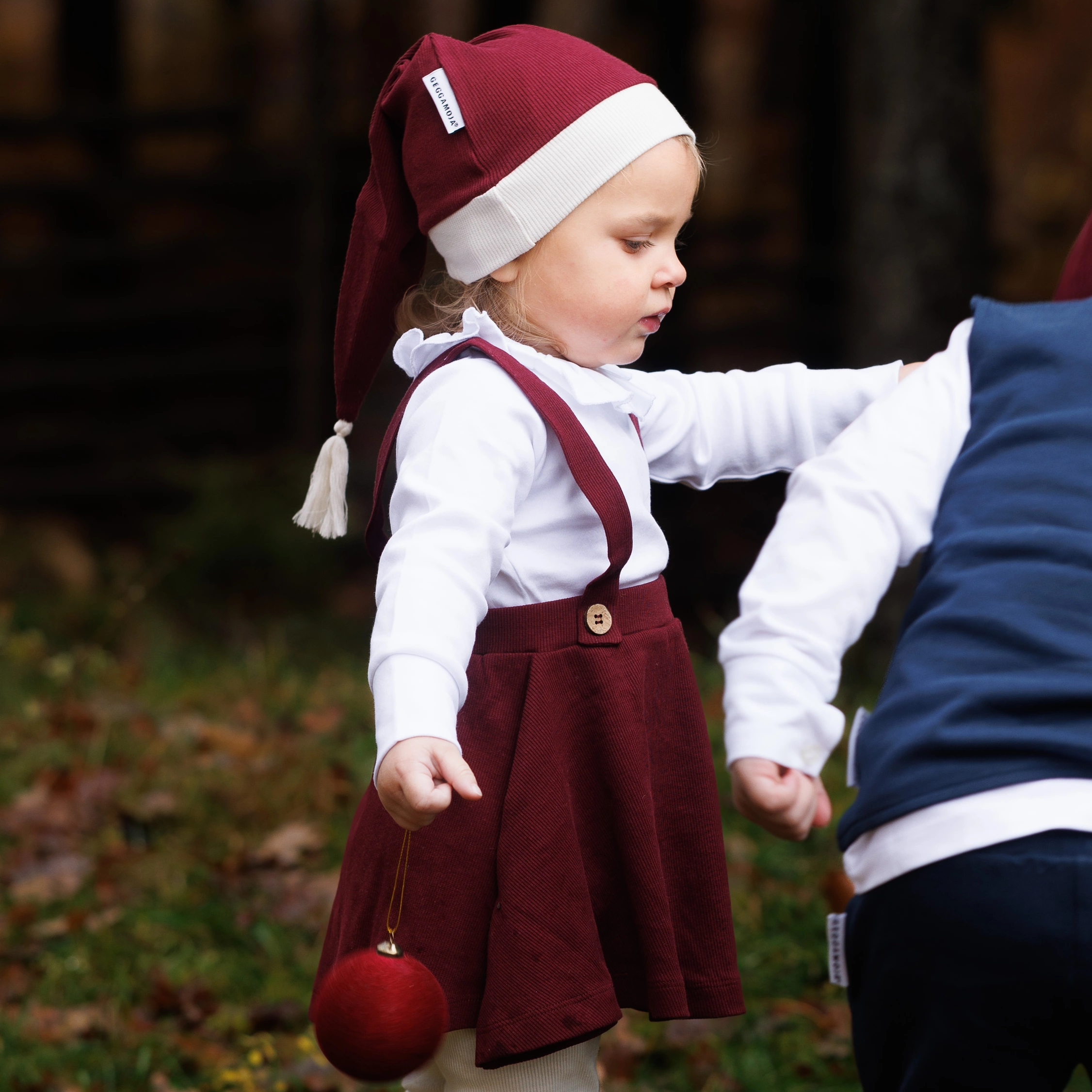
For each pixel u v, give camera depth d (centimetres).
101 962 486
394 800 227
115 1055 426
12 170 1770
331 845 578
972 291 872
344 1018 236
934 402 270
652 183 264
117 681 824
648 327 274
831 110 1409
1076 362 259
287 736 691
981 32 872
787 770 252
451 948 254
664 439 291
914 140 859
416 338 274
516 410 257
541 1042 246
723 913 271
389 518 259
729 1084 410
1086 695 225
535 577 260
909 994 236
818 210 1429
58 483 1440
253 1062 414
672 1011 254
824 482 265
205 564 1126
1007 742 227
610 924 261
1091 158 1736
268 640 980
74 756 677
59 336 1576
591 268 265
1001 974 224
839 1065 419
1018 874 222
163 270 1677
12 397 1545
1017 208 1697
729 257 1606
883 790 237
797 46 1823
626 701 259
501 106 264
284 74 2030
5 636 925
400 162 286
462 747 257
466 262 273
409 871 257
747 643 258
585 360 274
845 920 255
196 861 567
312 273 1384
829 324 1408
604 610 260
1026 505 247
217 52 2058
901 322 864
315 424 1388
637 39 1561
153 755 667
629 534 259
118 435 1493
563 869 251
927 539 260
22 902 535
